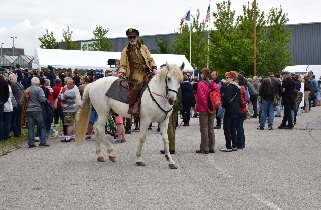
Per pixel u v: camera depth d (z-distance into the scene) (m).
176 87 8.80
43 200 6.57
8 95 13.52
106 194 6.91
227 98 11.12
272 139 13.87
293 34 69.19
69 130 13.69
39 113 12.39
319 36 67.50
